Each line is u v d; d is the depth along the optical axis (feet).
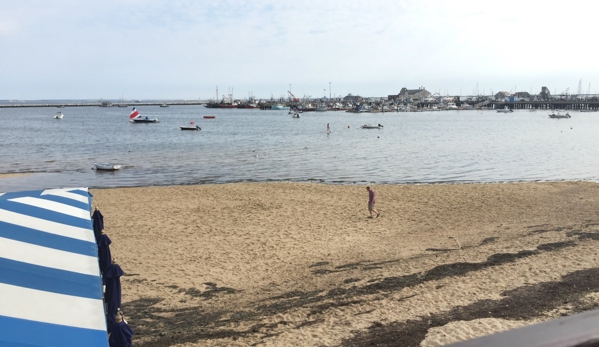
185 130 306.14
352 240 63.21
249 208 82.94
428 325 35.14
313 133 285.23
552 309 36.29
